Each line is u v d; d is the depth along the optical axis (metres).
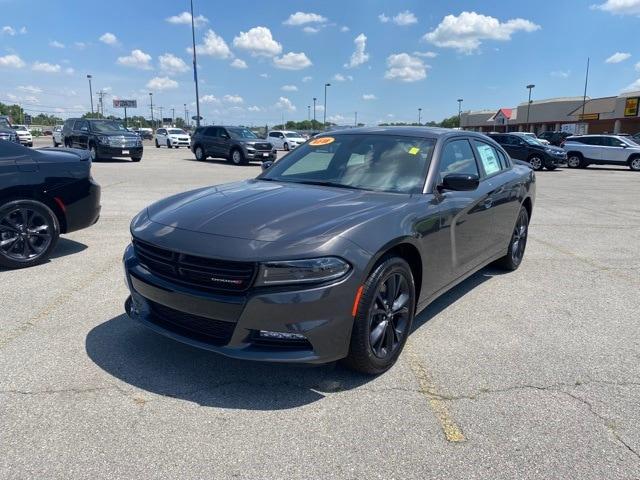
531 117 71.38
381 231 3.27
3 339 3.85
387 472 2.49
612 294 5.29
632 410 3.08
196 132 26.05
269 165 5.00
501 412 3.03
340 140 4.77
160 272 3.28
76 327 4.09
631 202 12.66
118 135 23.19
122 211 9.59
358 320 3.14
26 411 2.92
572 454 2.65
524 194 5.94
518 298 5.11
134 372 3.39
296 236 3.04
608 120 56.34
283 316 2.92
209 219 3.35
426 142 4.46
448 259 4.16
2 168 5.50
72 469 2.46
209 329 3.13
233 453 2.60
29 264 5.76
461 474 2.48
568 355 3.82
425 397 3.18
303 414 2.96
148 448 2.62
